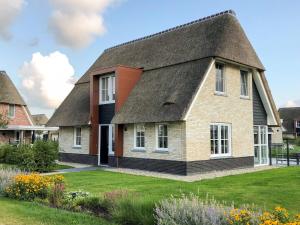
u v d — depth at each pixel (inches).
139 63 853.8
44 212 315.6
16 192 386.3
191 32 799.7
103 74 846.5
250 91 831.1
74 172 686.5
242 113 799.1
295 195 405.7
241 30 796.6
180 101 647.8
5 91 1494.8
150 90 741.3
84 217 301.6
